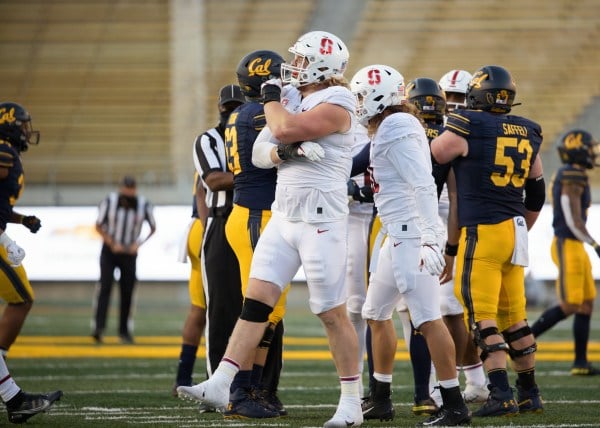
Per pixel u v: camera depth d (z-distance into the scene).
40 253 70.50
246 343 16.58
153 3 93.12
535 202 20.78
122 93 86.44
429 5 93.25
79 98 85.88
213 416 20.11
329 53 17.06
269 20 92.38
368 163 20.31
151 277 69.75
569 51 89.25
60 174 78.69
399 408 22.03
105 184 78.50
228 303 20.52
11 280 21.61
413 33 90.81
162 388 26.14
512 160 19.61
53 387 26.33
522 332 20.39
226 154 20.36
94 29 91.75
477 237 19.53
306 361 34.94
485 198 19.58
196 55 89.62
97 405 22.23
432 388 21.62
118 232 42.91
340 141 16.88
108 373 30.31
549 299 66.69
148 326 53.47
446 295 21.94
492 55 88.56
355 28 91.38
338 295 16.83
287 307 71.81
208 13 92.75
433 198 17.11
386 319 19.48
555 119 83.38
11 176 20.48
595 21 91.56
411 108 18.23
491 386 19.81
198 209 23.59
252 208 19.81
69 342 42.91
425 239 16.98
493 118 19.84
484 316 19.61
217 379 16.28
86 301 72.75
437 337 17.66
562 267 30.23
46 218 70.69
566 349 40.47
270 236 17.02
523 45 89.62
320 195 16.62
